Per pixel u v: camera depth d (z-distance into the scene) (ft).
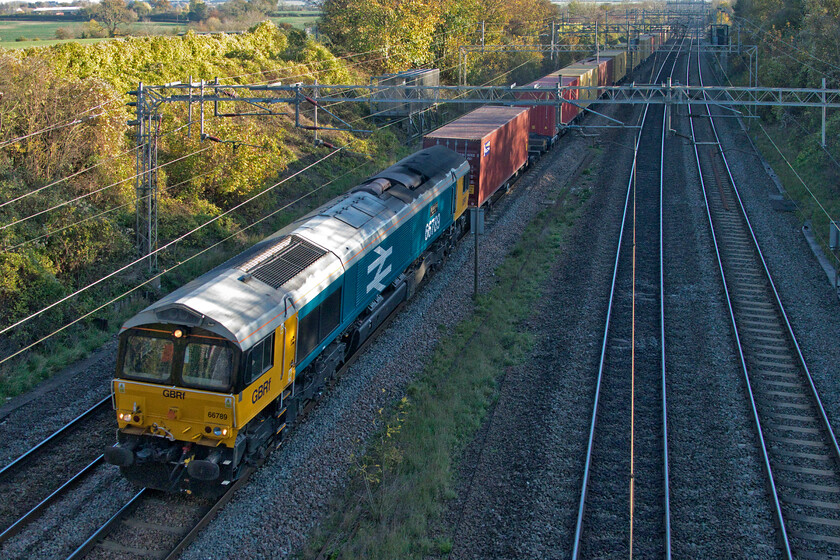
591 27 261.85
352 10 158.71
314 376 46.47
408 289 64.28
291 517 37.45
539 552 34.78
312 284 44.50
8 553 33.71
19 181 66.33
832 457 42.42
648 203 96.89
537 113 122.42
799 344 56.75
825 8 134.72
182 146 80.94
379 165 114.42
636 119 158.81
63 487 38.45
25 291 56.85
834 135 104.78
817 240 80.23
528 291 69.10
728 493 39.09
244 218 85.35
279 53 147.74
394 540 35.50
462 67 166.09
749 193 100.37
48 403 47.98
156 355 37.17
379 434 45.27
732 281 70.08
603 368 53.42
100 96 74.79
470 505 38.58
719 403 48.29
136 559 33.88
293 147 106.93
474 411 48.21
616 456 42.65
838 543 35.32
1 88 70.28
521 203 97.50
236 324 36.65
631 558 34.37
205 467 35.83
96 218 66.08
